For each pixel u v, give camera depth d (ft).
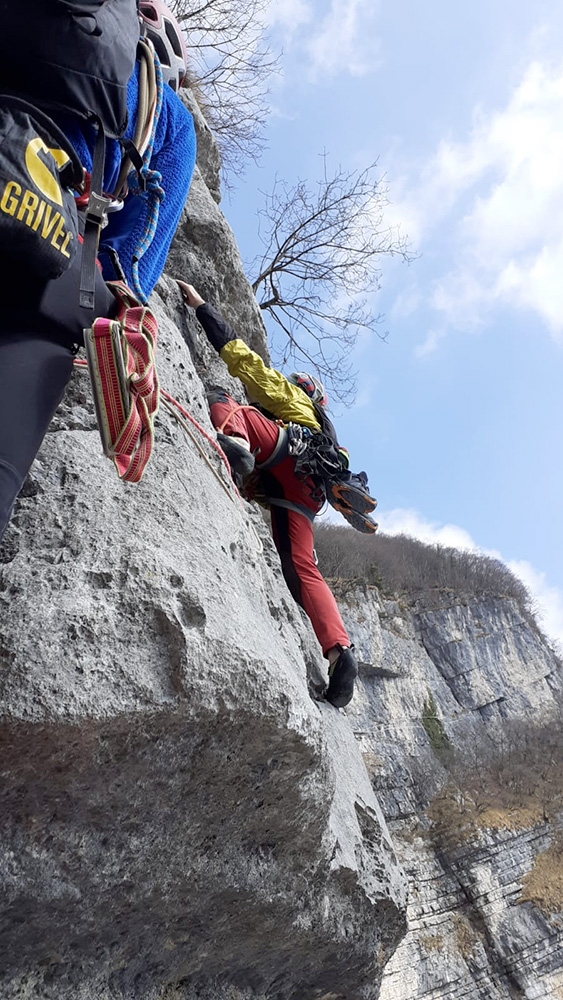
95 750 5.74
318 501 13.55
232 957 8.56
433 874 111.65
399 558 188.03
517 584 196.85
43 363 4.91
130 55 5.26
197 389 9.68
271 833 7.60
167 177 7.06
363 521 13.14
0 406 4.58
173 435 8.27
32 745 5.47
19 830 5.86
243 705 6.29
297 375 14.57
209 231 15.98
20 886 5.90
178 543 7.01
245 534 8.73
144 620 6.12
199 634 6.23
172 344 9.71
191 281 15.38
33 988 6.71
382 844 11.00
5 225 4.27
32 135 4.45
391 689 147.13
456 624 170.91
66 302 5.03
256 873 7.65
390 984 94.43
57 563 6.29
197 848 7.07
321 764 7.38
